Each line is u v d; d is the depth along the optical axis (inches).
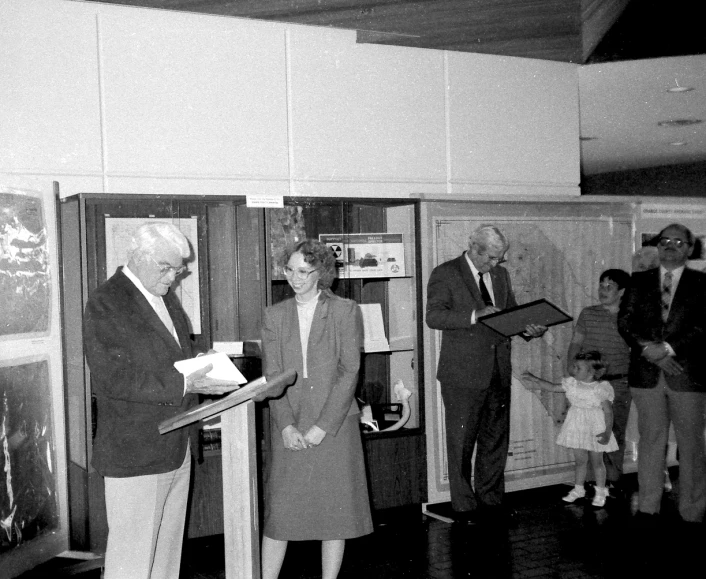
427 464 194.2
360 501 131.3
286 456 130.8
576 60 229.1
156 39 183.0
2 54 167.5
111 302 109.7
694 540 170.9
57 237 167.2
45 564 160.4
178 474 115.2
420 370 191.0
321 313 132.2
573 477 214.5
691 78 240.7
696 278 174.7
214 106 189.6
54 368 165.6
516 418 208.1
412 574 153.9
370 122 207.8
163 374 107.1
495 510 193.8
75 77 174.7
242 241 179.3
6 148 168.2
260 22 194.2
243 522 106.3
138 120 181.5
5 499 148.9
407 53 212.2
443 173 217.5
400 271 193.5
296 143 199.2
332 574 133.0
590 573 151.9
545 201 212.2
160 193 180.7
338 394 129.0
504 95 225.6
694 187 423.8
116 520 109.3
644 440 184.4
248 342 175.0
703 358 174.7
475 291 183.9
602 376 204.7
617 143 360.5
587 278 218.8
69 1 173.8
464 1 181.5
